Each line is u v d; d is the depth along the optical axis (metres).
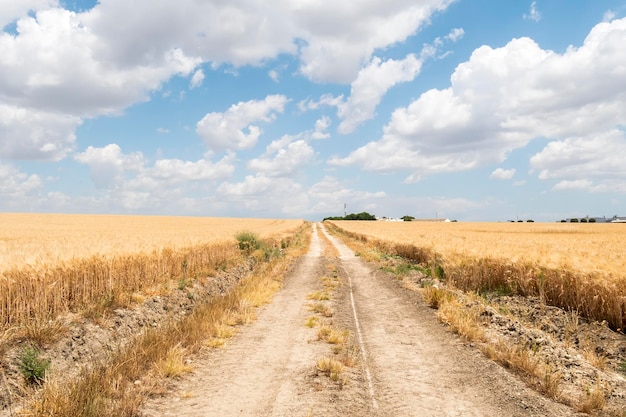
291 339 10.30
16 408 6.32
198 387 7.26
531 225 98.94
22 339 8.41
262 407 6.43
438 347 9.64
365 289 18.12
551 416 5.96
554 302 13.66
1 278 9.24
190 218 119.75
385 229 75.50
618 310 10.81
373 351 9.41
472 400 6.64
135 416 6.01
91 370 7.78
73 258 11.63
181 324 10.73
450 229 76.94
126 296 12.59
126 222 79.75
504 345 9.16
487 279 17.31
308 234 73.12
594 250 19.67
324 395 6.84
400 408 6.38
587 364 8.03
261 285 17.44
